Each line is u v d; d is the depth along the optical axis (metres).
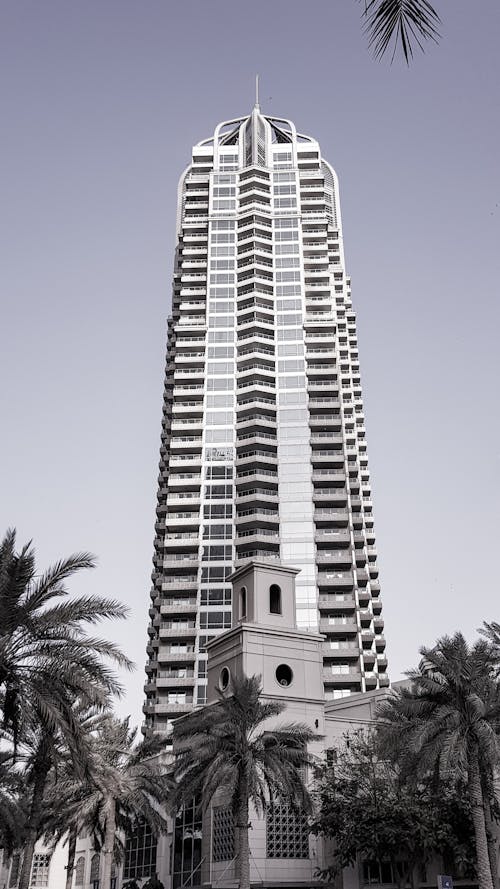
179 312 127.00
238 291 126.38
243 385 118.00
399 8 7.92
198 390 118.12
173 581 103.75
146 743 47.94
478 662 35.06
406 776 34.84
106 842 43.72
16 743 27.83
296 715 48.03
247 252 128.75
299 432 113.69
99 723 44.59
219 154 142.88
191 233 134.12
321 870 42.44
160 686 95.38
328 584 101.31
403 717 36.88
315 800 43.41
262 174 138.50
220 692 48.84
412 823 37.84
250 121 145.62
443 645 35.06
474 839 38.38
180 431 115.56
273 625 51.19
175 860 49.84
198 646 98.00
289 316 123.69
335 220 145.75
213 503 108.88
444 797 39.28
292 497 108.25
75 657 27.64
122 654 28.50
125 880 56.34
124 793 44.97
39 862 77.94
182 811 50.69
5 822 49.56
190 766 41.06
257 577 52.53
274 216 133.50
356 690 94.56
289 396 116.88
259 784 36.69
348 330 142.50
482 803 33.22
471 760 33.50
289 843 43.88
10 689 27.03
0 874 79.69
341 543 104.56
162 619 101.12
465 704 33.97
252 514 106.50
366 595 103.81
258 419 113.81
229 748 36.56
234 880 42.38
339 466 111.88
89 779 29.23
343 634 98.19
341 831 40.16
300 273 127.69
